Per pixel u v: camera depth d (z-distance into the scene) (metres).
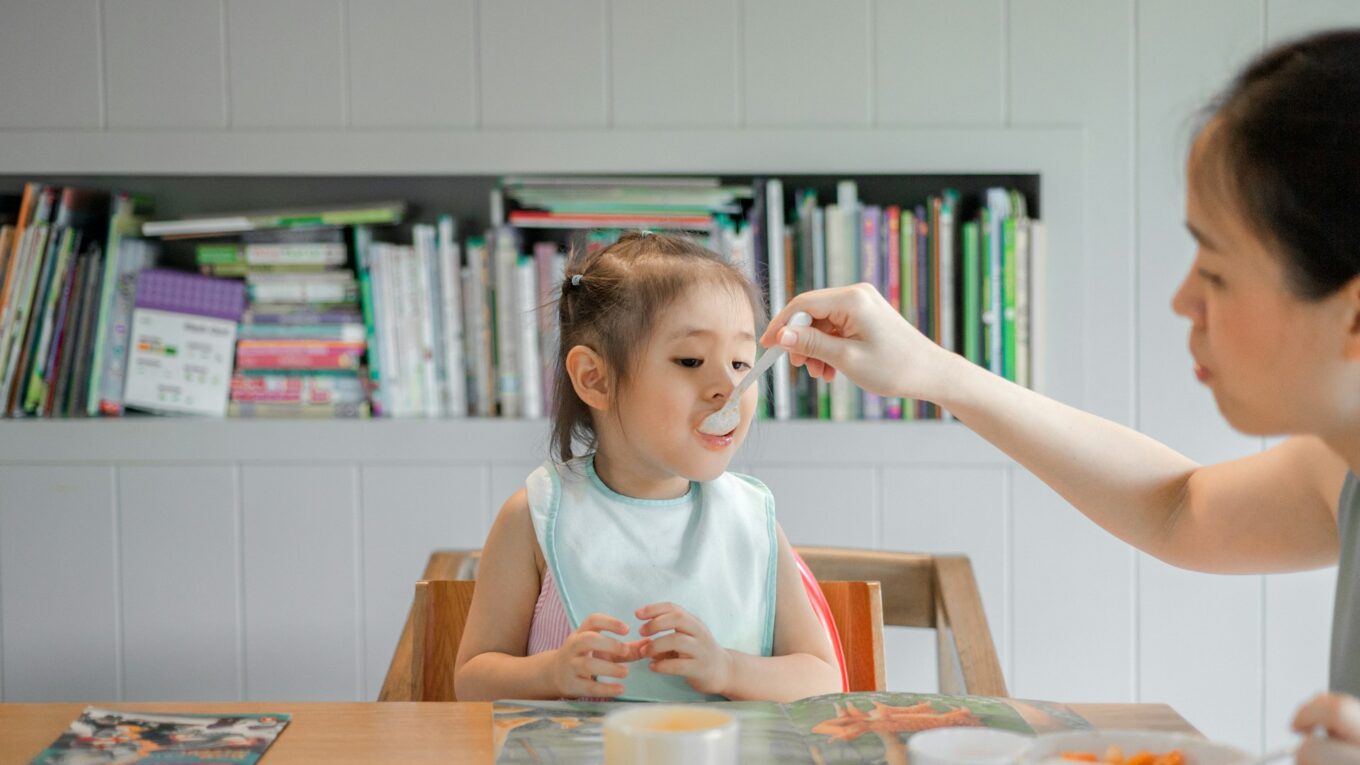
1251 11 1.98
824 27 2.01
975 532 2.00
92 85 2.04
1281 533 0.96
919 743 0.70
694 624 0.97
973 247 1.97
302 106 2.04
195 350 2.06
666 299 1.10
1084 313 2.01
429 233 2.03
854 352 1.04
